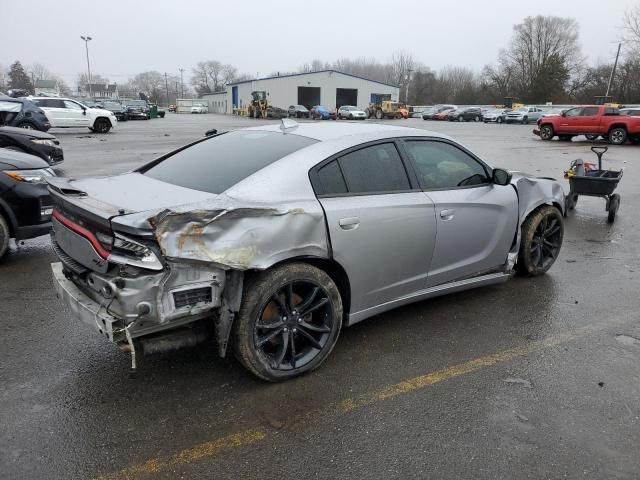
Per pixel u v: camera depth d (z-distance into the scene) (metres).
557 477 2.56
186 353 3.69
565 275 5.58
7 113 16.75
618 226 7.97
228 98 78.88
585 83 76.44
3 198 5.33
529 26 81.25
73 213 3.04
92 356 3.62
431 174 4.11
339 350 3.79
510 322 4.34
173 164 3.86
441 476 2.56
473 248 4.39
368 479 2.53
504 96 83.38
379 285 3.75
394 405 3.13
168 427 2.88
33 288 4.85
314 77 64.25
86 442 2.74
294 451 2.71
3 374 3.36
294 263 3.25
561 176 13.04
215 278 2.92
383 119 56.06
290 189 3.25
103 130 26.27
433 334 4.09
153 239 2.71
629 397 3.27
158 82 151.75
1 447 2.68
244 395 3.20
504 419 3.02
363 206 3.50
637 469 2.63
